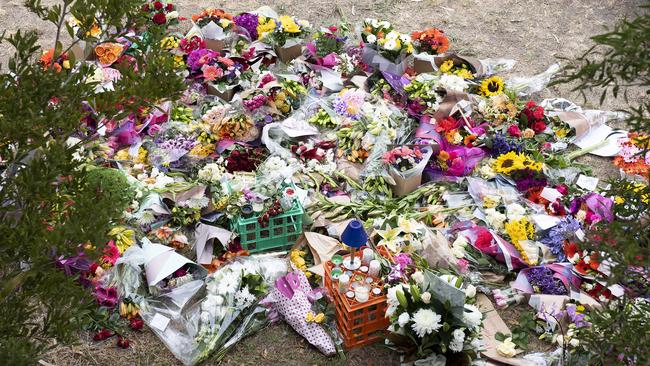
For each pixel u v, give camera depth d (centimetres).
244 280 461
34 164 273
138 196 495
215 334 441
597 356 331
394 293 415
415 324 400
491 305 472
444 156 564
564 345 419
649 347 291
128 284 459
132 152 564
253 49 685
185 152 561
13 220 279
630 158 573
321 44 685
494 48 773
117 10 323
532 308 475
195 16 722
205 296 460
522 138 600
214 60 644
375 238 505
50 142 282
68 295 282
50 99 300
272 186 508
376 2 846
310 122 605
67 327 278
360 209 529
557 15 836
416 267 460
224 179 527
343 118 598
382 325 443
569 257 490
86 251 273
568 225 499
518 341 451
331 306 454
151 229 498
